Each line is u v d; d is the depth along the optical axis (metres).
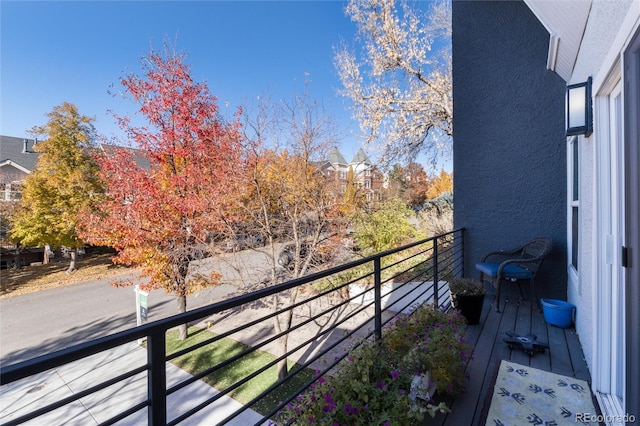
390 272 6.83
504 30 4.04
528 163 3.90
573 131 2.20
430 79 9.05
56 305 8.39
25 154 16.12
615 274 1.71
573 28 2.39
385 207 7.69
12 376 0.62
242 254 5.88
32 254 13.55
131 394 4.34
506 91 4.02
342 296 6.45
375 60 8.84
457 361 1.89
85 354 0.74
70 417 3.90
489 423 1.67
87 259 14.56
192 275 6.09
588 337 2.21
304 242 5.78
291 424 1.42
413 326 2.14
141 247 5.47
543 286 3.76
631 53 1.22
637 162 1.19
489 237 4.11
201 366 5.04
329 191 6.20
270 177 5.86
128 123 5.74
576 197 3.18
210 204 5.56
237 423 3.68
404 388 1.62
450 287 3.17
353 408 1.39
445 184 14.55
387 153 9.27
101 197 11.01
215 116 5.91
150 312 7.55
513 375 2.12
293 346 5.49
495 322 3.07
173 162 5.83
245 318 6.91
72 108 11.44
